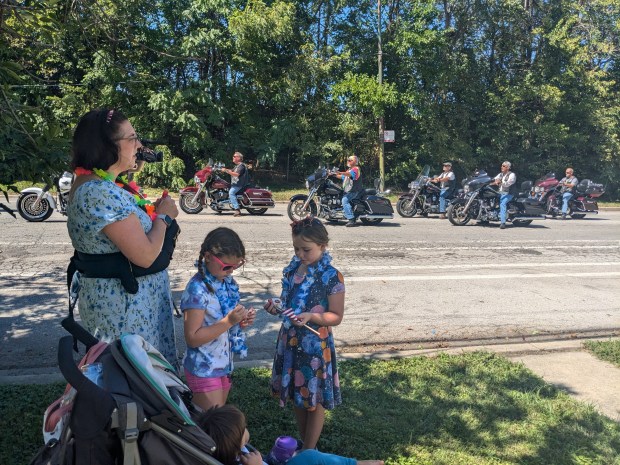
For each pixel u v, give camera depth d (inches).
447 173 626.5
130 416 69.9
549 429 158.2
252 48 788.6
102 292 97.6
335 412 161.3
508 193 564.4
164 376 82.9
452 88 961.5
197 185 570.9
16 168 133.0
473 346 226.1
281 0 808.9
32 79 173.2
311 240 125.6
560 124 967.0
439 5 964.0
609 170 1002.1
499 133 960.9
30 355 198.4
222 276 116.3
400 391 178.5
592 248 467.2
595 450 148.8
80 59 629.3
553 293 313.4
